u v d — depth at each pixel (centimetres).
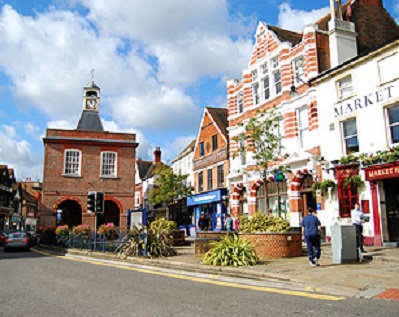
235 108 2889
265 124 2194
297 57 2280
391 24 2492
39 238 2894
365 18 2388
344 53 2119
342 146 1872
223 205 3022
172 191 3488
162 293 835
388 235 1653
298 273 1006
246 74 2727
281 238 1384
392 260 1205
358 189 1756
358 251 1241
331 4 2155
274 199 2428
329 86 1967
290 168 2244
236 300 753
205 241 1451
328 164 1922
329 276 960
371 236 1680
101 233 1912
